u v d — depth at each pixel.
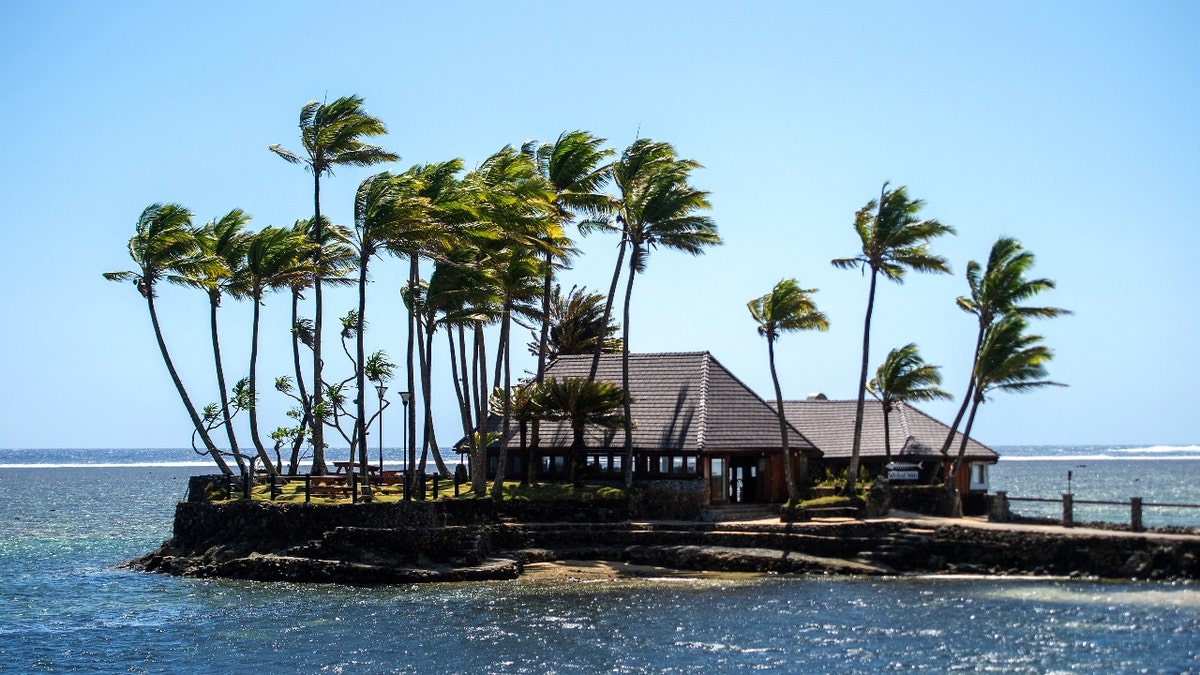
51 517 102.44
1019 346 64.25
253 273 66.62
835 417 77.94
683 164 68.12
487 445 71.00
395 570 54.22
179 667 39.59
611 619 45.97
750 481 69.81
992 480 185.88
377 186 58.91
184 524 61.28
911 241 65.50
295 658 40.53
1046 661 39.12
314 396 69.94
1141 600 48.16
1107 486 163.00
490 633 43.75
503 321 67.25
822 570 56.03
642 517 64.81
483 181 64.25
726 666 39.06
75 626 45.69
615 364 73.62
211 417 62.78
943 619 45.28
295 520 57.03
